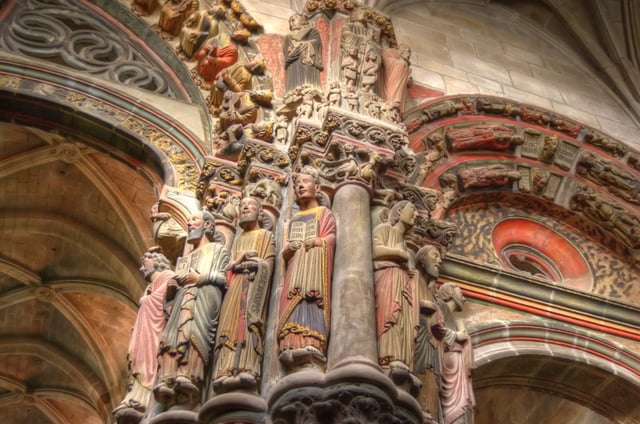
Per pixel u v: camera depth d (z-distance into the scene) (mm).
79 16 8898
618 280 8984
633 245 9125
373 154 6305
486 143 9289
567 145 9805
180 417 4820
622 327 7977
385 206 6059
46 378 13328
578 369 7535
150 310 5656
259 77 7824
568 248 9234
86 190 10578
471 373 5934
